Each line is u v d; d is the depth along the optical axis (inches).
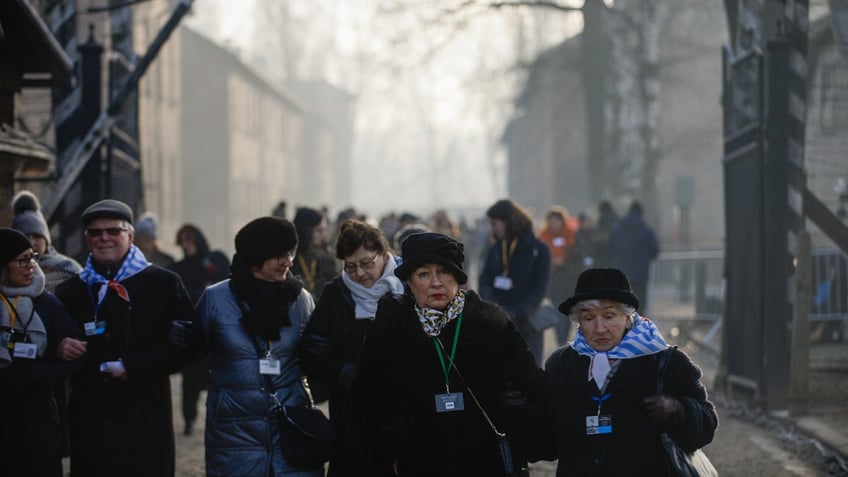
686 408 354.6
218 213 3917.3
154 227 880.3
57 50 765.9
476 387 356.2
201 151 3902.6
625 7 2388.0
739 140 882.8
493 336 358.0
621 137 2345.0
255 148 4503.0
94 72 1032.2
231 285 448.8
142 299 480.7
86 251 984.9
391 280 466.6
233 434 435.8
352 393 367.2
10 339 449.7
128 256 487.5
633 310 365.4
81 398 474.6
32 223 588.7
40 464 448.8
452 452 354.3
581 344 368.5
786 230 804.6
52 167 971.3
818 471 641.6
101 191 982.4
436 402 354.0
